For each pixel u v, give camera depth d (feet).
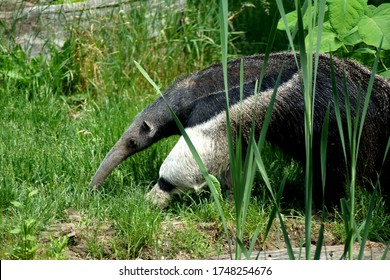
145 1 48.16
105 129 38.68
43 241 27.86
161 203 31.96
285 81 31.48
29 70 45.55
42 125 40.40
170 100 32.68
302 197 33.78
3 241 27.40
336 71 31.45
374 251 27.14
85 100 45.19
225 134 31.27
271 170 35.99
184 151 31.22
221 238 29.09
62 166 34.99
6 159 34.99
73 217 30.22
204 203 31.40
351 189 20.01
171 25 48.98
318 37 18.80
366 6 32.19
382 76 32.65
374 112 31.37
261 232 29.09
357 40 33.19
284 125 31.71
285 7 54.34
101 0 48.03
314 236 29.37
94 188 32.78
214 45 49.83
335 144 31.24
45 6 47.67
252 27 53.88
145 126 32.78
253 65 32.24
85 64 46.21
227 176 33.12
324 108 30.94
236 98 31.32
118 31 47.29
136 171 35.37
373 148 31.73
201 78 32.60
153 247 28.07
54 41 47.50
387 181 32.45
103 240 28.09
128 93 45.39
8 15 47.37
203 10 50.80
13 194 31.30
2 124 39.63
